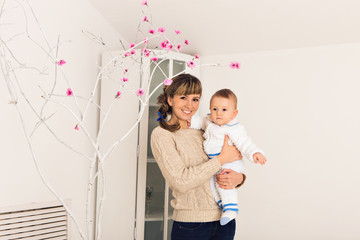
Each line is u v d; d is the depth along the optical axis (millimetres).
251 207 2811
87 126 2650
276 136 2732
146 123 2621
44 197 2281
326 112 2576
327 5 2271
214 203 1731
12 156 2088
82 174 2600
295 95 2672
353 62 2504
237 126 1792
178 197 1708
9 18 2057
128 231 2623
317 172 2598
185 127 1848
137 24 2762
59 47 2383
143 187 2613
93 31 2684
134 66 2639
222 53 2922
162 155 1662
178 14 2590
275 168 2730
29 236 2121
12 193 2092
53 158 2350
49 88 2311
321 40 2559
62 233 2305
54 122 2352
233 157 1690
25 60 2152
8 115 2057
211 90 2975
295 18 2424
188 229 1673
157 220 2637
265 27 2559
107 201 2682
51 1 2322
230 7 2439
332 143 2555
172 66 2725
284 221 2697
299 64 2662
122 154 2652
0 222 1996
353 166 2494
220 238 1728
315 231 2602
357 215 2480
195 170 1605
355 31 2422
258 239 2781
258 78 2799
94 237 2699
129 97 2645
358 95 2488
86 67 2627
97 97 2766
